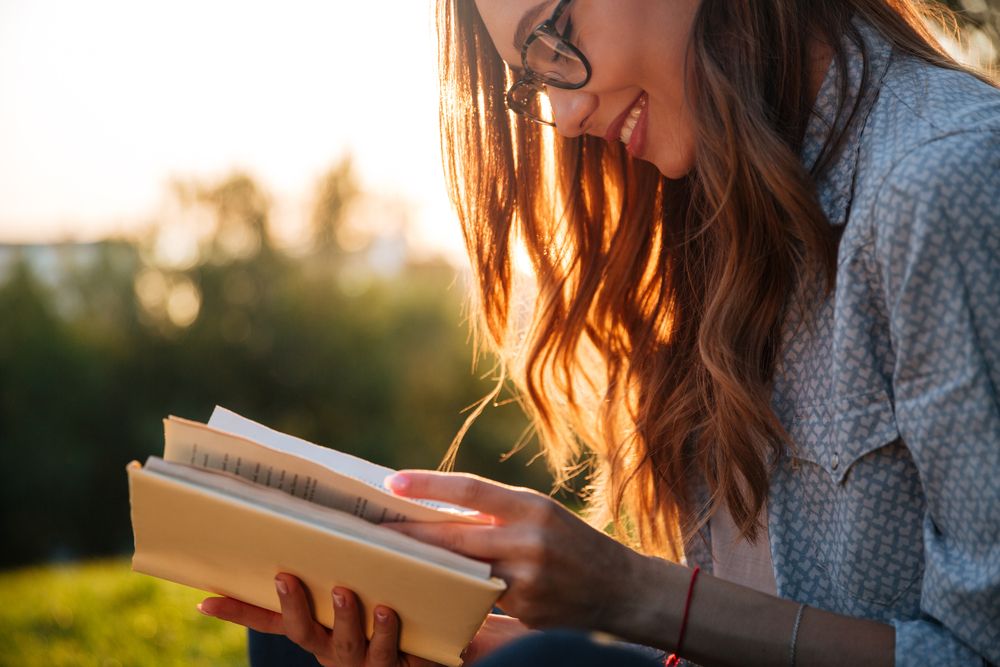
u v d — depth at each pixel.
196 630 3.11
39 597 3.84
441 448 17.89
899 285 0.79
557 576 0.81
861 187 0.86
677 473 1.18
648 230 1.37
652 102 1.05
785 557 0.98
